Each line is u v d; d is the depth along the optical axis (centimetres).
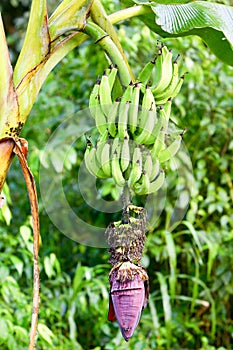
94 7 253
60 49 250
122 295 231
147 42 479
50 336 395
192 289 495
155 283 521
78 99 515
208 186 486
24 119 240
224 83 496
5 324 367
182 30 268
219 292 488
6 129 237
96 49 498
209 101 493
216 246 462
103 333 493
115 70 243
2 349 387
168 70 251
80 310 480
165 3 273
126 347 440
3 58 237
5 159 237
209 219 517
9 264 450
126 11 267
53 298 457
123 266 232
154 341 454
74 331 429
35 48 243
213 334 468
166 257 473
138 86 237
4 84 237
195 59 498
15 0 756
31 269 461
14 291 393
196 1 278
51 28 247
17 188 546
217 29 271
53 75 520
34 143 504
